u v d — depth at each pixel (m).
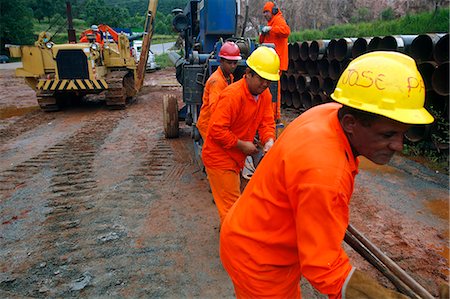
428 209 4.13
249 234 1.59
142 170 5.51
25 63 10.76
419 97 1.22
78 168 5.64
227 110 2.85
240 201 1.71
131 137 7.48
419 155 5.85
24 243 3.57
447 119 5.66
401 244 3.45
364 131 1.28
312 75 8.84
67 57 10.21
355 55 7.51
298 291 1.83
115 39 13.28
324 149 1.30
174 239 3.59
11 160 6.12
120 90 10.48
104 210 4.21
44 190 4.82
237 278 1.68
